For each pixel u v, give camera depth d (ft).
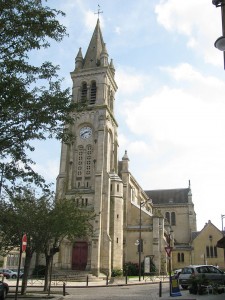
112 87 221.66
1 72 40.83
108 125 199.72
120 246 179.52
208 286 80.53
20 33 41.32
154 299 71.20
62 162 191.21
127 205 209.77
